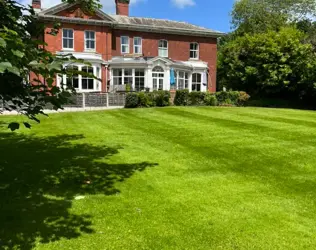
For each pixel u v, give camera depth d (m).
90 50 26.80
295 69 24.39
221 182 6.01
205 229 4.16
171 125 12.52
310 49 24.50
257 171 6.72
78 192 5.39
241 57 27.19
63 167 6.75
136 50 28.92
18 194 5.23
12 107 4.72
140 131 11.20
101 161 7.27
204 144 9.13
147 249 3.69
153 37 29.25
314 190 5.66
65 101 4.44
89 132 10.93
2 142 9.09
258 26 38.06
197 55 31.05
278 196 5.35
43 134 10.45
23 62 3.45
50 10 25.22
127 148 8.59
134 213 4.60
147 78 26.69
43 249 3.62
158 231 4.09
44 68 3.54
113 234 3.99
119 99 20.31
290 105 24.83
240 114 16.27
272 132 11.03
